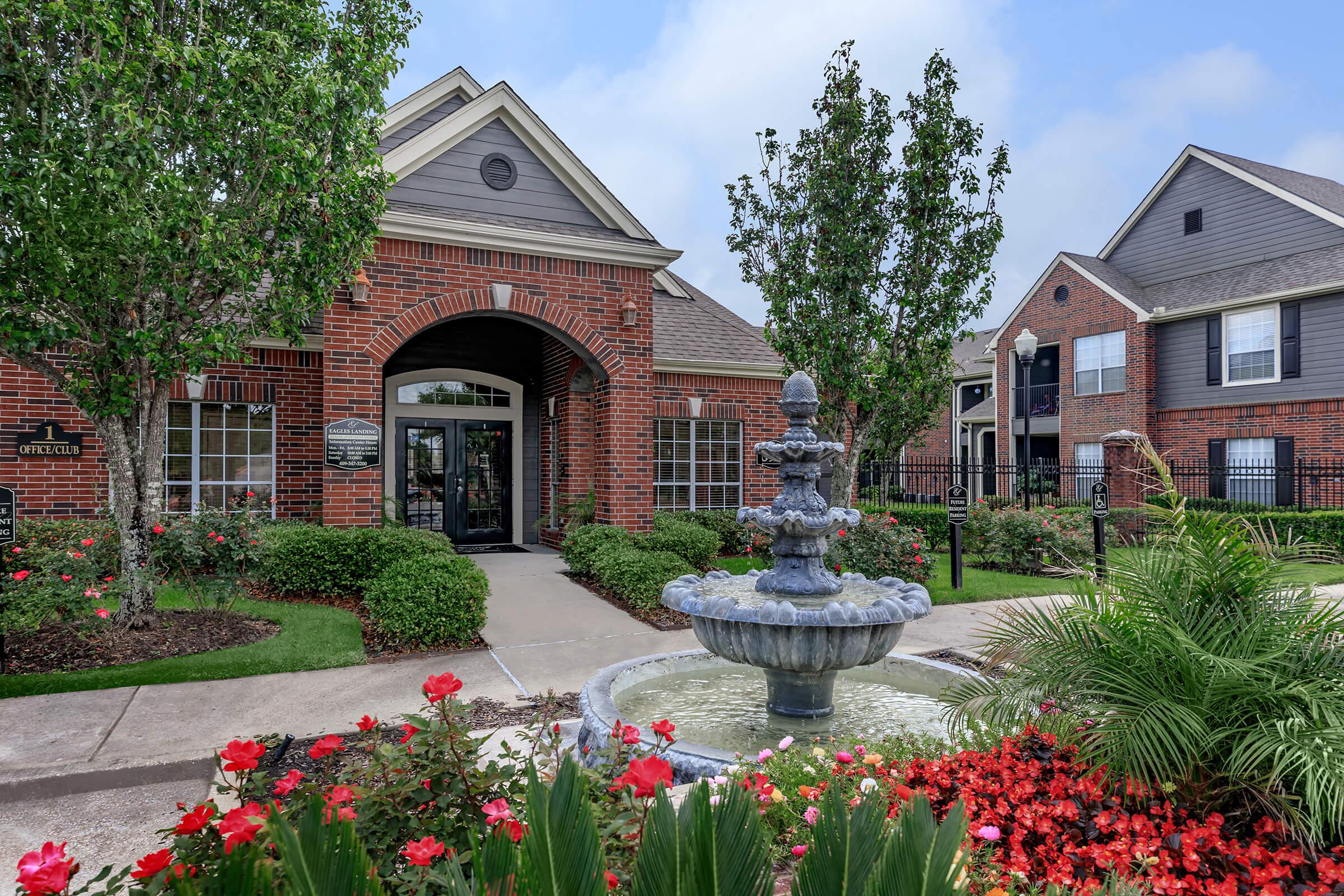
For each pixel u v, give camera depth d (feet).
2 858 10.92
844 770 9.57
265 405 35.35
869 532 32.96
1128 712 8.62
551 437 44.98
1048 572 37.99
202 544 23.66
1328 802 7.25
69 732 15.72
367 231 25.08
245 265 21.93
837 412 34.65
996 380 77.41
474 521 46.09
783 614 12.81
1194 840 7.43
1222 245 63.10
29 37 18.52
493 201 36.19
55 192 17.57
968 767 9.55
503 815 5.77
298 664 20.63
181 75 19.47
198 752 14.87
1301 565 9.77
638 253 36.91
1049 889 5.83
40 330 19.16
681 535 34.99
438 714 7.59
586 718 13.23
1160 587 9.89
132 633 21.76
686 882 3.91
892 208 33.81
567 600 29.81
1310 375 53.47
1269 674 8.47
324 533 28.45
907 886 3.99
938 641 24.43
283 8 21.57
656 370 42.65
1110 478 47.29
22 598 19.44
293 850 3.85
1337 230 54.95
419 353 44.29
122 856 11.06
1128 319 64.08
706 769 11.00
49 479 30.48
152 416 22.40
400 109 38.63
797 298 34.58
